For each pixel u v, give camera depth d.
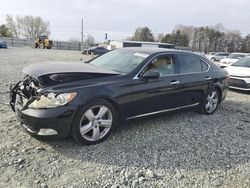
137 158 3.75
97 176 3.26
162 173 3.42
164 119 5.47
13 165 3.36
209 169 3.60
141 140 4.34
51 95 3.64
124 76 4.34
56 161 3.53
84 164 3.50
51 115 3.58
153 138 4.45
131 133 4.60
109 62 5.03
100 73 4.22
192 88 5.42
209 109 6.07
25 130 3.85
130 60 4.82
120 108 4.25
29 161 3.48
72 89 3.75
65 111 3.65
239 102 7.70
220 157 3.96
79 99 3.75
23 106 3.80
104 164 3.53
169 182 3.24
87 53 36.78
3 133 4.25
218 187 3.21
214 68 6.12
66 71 4.00
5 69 11.50
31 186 2.99
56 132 3.68
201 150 4.14
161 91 4.77
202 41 97.38
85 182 3.12
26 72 4.04
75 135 3.84
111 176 3.28
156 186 3.15
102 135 4.14
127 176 3.29
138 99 4.44
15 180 3.07
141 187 3.11
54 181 3.11
